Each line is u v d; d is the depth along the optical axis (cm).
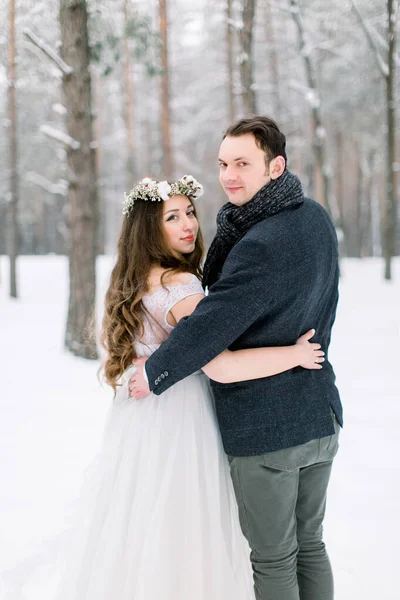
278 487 165
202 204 2447
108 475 187
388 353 650
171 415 180
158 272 184
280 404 163
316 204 173
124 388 194
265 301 154
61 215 2641
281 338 164
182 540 171
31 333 905
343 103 1725
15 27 1041
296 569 180
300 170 2062
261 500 166
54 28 903
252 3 785
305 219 163
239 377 160
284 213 163
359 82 1518
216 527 175
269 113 1686
